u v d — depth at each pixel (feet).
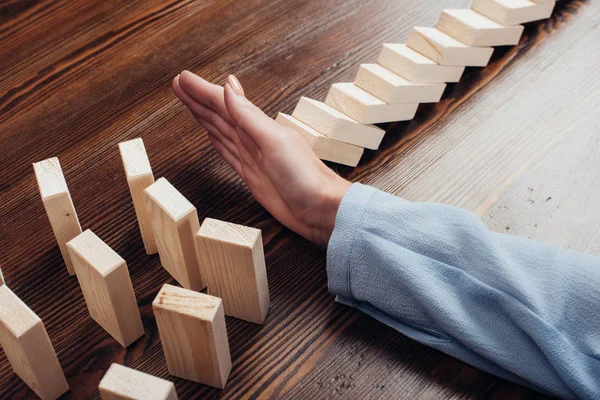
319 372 2.52
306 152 2.88
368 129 3.25
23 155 3.37
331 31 4.05
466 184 3.21
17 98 3.66
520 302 2.32
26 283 2.83
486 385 2.48
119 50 3.92
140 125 3.51
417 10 4.20
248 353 2.59
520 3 3.82
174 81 3.22
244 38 3.99
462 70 3.67
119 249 2.96
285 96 3.65
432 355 2.57
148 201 2.54
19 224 3.06
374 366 2.54
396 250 2.49
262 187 3.01
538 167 3.29
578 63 3.87
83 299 2.78
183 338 2.28
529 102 3.64
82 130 3.49
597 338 2.27
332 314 2.72
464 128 3.50
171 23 4.08
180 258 2.63
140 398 2.00
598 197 3.15
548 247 2.47
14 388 2.49
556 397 2.41
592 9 4.24
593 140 3.43
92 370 2.54
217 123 3.13
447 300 2.42
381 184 3.22
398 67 3.45
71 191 3.19
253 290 2.51
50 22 4.09
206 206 3.13
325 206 2.77
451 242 2.48
